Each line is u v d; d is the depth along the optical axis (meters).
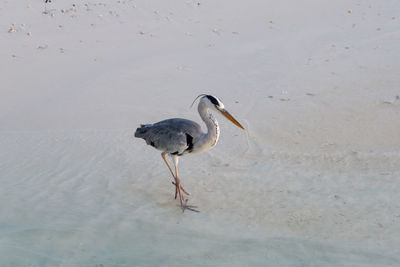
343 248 9.06
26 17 24.20
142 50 21.44
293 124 15.05
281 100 16.75
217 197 11.31
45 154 13.57
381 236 9.41
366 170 12.20
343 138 14.00
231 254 9.06
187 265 8.75
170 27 23.91
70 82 18.45
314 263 8.69
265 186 11.69
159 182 12.12
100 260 8.93
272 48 21.44
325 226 9.88
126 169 12.76
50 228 9.94
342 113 15.55
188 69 19.52
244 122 15.31
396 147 13.28
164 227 10.08
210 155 13.47
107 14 25.08
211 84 18.20
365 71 18.66
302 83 18.00
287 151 13.48
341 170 12.29
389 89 16.95
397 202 10.62
